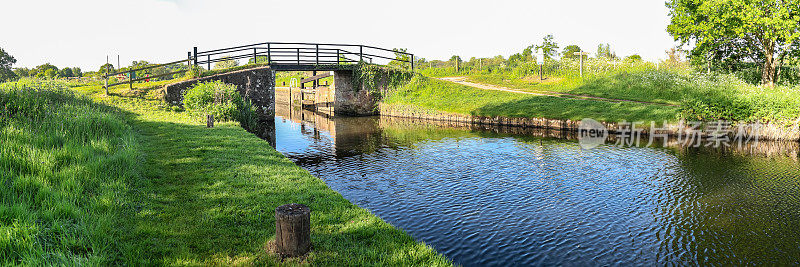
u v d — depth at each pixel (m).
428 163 16.69
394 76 40.91
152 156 11.16
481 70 59.34
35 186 7.03
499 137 23.91
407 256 5.92
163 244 5.82
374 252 5.92
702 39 31.55
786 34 27.33
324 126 30.66
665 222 10.00
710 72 36.03
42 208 6.24
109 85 24.83
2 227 5.39
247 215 7.13
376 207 11.10
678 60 46.38
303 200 8.07
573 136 23.98
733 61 36.78
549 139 22.92
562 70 47.31
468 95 37.88
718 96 25.50
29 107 12.79
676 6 34.25
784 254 8.21
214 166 10.34
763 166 15.43
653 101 29.20
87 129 11.78
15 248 5.12
